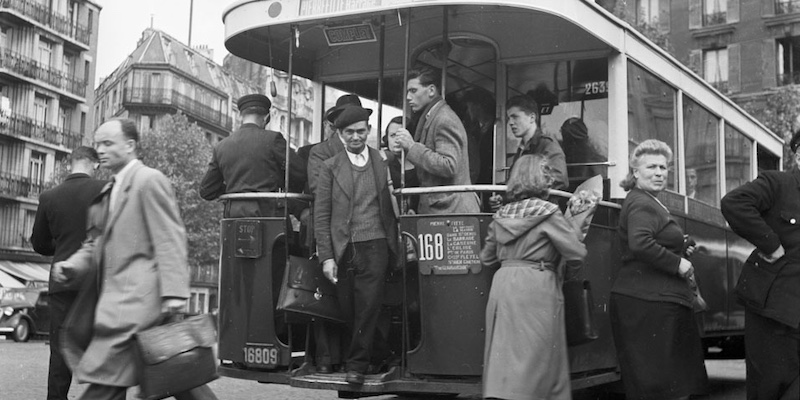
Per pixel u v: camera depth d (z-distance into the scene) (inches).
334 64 335.9
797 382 220.7
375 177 254.5
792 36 1904.5
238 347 265.9
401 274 263.7
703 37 2001.7
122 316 193.8
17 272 2073.1
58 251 268.8
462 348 243.8
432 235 248.4
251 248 263.9
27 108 2150.6
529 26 312.3
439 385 243.6
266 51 314.3
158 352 191.3
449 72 322.0
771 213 226.2
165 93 2861.7
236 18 279.7
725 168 407.8
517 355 212.7
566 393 217.0
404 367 253.8
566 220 221.8
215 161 277.7
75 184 271.3
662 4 2033.7
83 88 2368.4
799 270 221.8
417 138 262.8
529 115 283.3
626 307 236.8
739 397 392.5
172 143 1919.3
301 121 333.4
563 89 311.7
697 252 354.6
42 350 789.9
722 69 1982.0
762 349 225.6
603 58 304.5
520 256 219.9
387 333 266.8
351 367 247.6
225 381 451.8
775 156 505.4
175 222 200.1
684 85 359.6
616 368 286.4
